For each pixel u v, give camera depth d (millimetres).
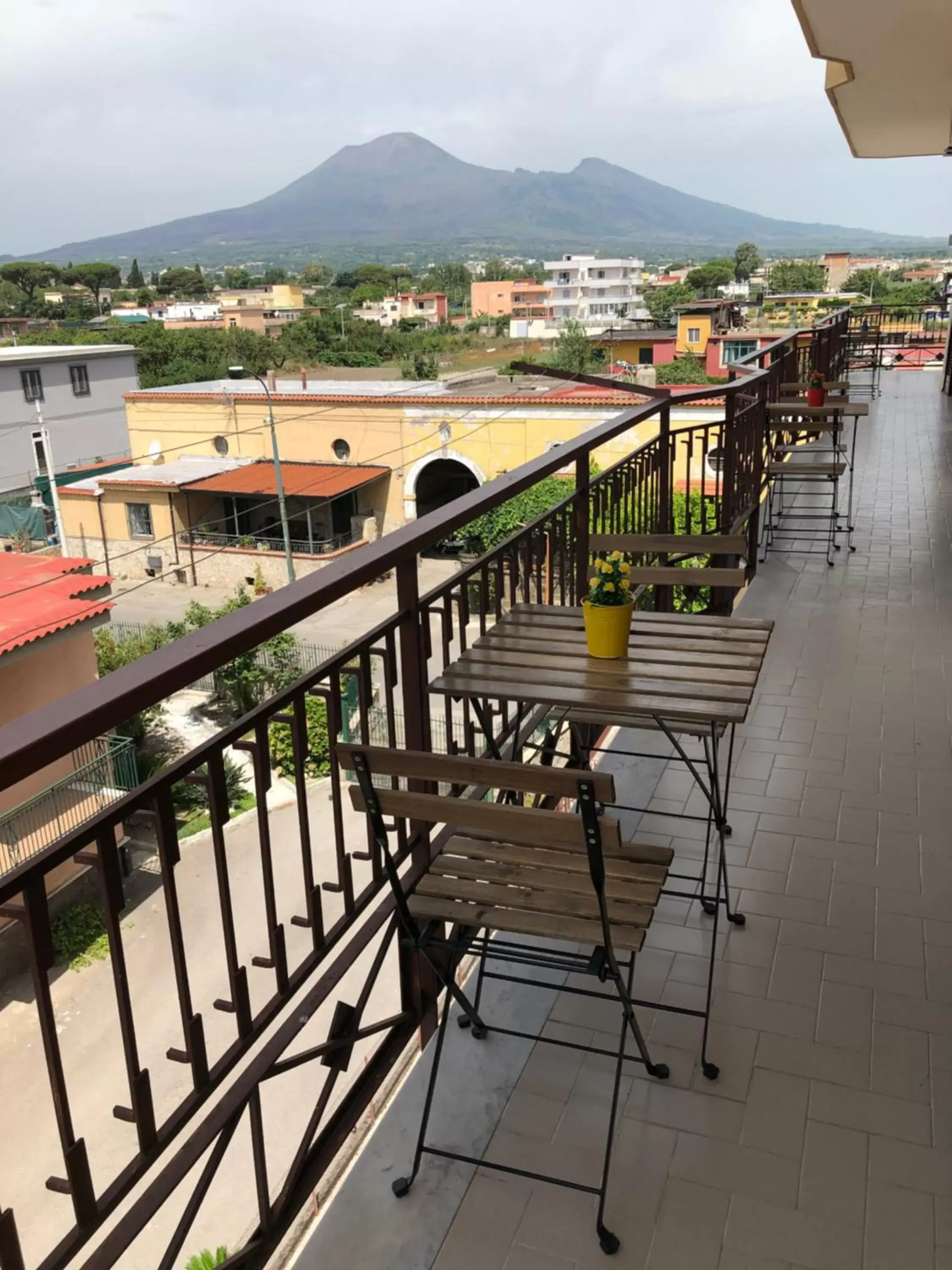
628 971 2479
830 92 5820
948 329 13656
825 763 3521
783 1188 1843
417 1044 2508
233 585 28391
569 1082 2125
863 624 4996
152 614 25969
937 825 3094
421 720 2225
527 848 2014
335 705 1859
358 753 1648
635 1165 1906
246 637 1409
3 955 9594
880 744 3656
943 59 5055
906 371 16688
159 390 32250
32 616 10703
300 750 1762
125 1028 1350
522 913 1814
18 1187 7297
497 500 2416
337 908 10312
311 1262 1746
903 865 2889
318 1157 1938
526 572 3004
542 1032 2287
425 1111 1856
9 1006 9156
